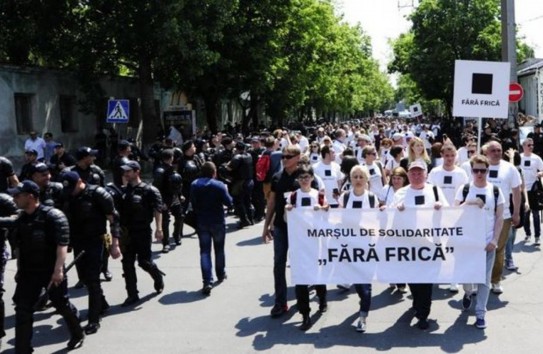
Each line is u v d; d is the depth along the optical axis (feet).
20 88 78.59
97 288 22.88
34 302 19.69
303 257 22.53
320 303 24.27
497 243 23.07
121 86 104.73
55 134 86.07
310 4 113.19
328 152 32.40
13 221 19.60
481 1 144.25
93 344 21.45
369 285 22.15
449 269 21.90
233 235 41.88
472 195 22.43
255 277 30.04
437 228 21.93
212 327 22.88
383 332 21.62
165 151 37.93
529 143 35.32
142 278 30.76
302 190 23.22
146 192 26.45
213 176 28.63
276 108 130.93
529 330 21.31
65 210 22.68
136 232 26.32
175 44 75.46
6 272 33.12
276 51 98.68
